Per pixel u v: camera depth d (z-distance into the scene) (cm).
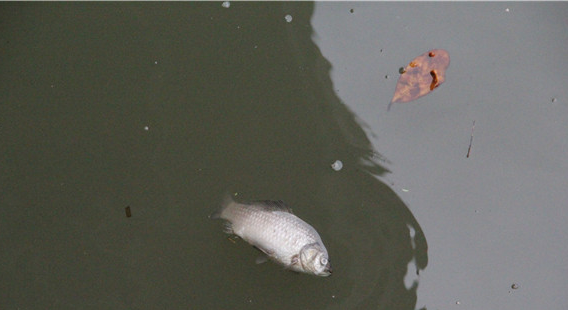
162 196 176
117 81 184
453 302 168
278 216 166
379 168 177
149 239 173
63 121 181
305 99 182
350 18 190
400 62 185
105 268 172
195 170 177
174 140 179
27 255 173
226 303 170
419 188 175
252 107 182
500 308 168
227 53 186
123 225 174
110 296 170
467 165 177
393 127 180
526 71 184
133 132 180
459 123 180
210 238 173
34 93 183
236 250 172
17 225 174
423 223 173
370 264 171
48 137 180
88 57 187
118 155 179
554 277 170
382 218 173
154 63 186
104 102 183
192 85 184
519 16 189
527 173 176
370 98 182
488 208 174
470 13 190
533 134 179
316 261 163
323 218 173
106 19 190
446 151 178
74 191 176
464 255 171
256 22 189
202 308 169
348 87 183
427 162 177
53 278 171
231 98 182
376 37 188
